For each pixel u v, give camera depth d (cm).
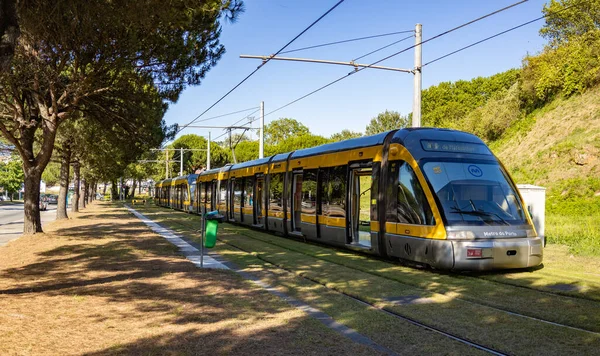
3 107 1816
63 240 1747
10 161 9112
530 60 3625
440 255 1041
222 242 1766
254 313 738
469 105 6134
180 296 847
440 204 1071
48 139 1769
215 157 7556
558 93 3388
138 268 1140
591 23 3419
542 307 780
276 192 2000
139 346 573
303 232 1719
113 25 1175
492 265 1026
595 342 607
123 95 1759
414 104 1670
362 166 1364
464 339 632
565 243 1466
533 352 577
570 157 2738
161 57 1527
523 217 1105
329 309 782
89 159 3011
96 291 877
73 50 1384
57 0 1055
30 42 1325
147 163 7569
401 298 861
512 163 3173
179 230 2239
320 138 7256
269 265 1237
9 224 3098
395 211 1194
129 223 2666
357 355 556
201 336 617
